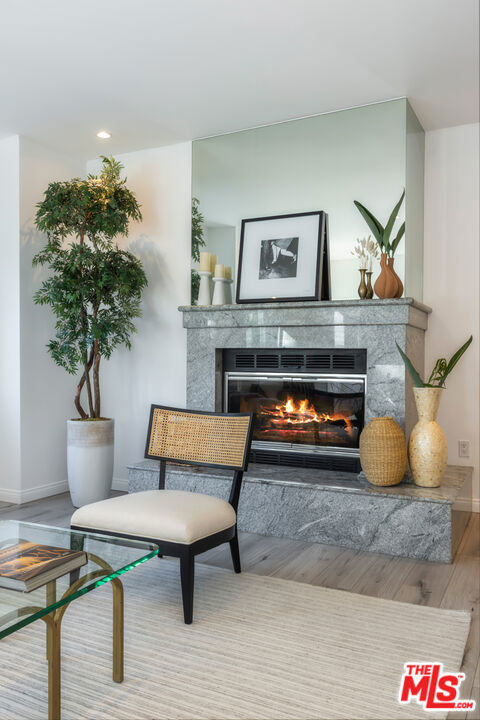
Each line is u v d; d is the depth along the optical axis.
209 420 2.82
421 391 3.12
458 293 3.79
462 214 3.80
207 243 4.04
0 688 1.77
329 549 3.07
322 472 3.54
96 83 3.28
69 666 1.89
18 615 1.42
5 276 4.09
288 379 3.79
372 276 3.50
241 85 3.29
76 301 3.74
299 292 3.66
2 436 4.11
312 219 3.69
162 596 2.46
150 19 2.64
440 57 2.98
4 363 4.10
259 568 2.79
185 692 1.74
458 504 3.07
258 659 1.94
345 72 3.14
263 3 2.52
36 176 4.15
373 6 2.54
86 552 1.85
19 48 2.90
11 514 3.73
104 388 4.50
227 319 3.85
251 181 3.91
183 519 2.26
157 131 3.97
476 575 2.70
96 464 3.89
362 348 3.51
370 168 3.54
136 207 3.96
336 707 1.67
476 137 3.78
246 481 3.38
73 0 2.50
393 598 2.44
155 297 4.29
